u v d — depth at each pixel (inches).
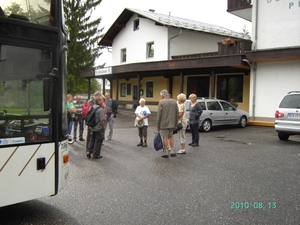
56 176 159.0
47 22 156.3
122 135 484.1
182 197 200.8
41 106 153.9
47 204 189.0
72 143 403.9
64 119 167.9
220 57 649.0
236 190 214.5
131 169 271.6
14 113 145.3
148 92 1018.7
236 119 585.0
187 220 165.3
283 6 601.9
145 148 371.9
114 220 165.5
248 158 316.8
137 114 378.0
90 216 170.9
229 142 420.2
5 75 142.4
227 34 906.7
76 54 1412.4
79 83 1444.4
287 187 220.7
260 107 643.5
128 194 206.7
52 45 156.4
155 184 228.5
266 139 449.1
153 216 170.7
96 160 306.2
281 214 172.6
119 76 1023.0
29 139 150.1
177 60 725.3
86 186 223.5
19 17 147.8
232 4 729.6
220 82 813.2
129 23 1050.1
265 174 255.3
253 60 615.2
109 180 238.5
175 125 315.3
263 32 628.4
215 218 167.8
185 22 995.3
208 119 535.5
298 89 599.2
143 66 807.7
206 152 348.2
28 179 149.6
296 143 413.1
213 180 238.5
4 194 142.2
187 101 534.6
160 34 933.2
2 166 141.6
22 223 161.6
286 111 407.2
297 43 590.6
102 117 309.0
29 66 149.4
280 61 615.5
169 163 294.2
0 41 140.6
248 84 752.3
